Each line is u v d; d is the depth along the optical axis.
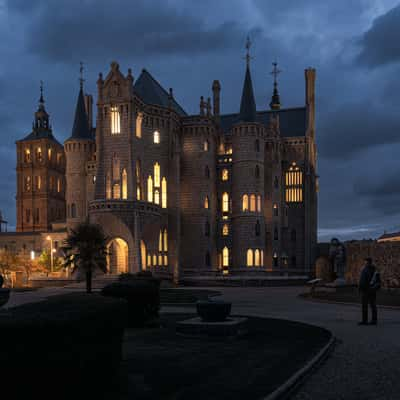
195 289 58.12
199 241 82.06
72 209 84.06
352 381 10.35
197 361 11.61
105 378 8.41
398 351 14.08
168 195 79.50
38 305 8.06
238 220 82.81
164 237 77.75
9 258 76.81
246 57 87.25
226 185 88.00
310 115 98.94
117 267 71.69
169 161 80.38
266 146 90.06
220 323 15.86
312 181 95.81
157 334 16.44
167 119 80.81
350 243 54.47
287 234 93.25
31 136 132.62
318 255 97.81
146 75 86.56
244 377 9.93
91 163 84.00
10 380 6.25
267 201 89.00
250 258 81.62
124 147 72.44
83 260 43.12
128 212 68.88
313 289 43.44
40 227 126.38
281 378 9.86
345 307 30.53
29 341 6.41
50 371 6.66
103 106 73.75
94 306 8.11
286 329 18.31
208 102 86.62
